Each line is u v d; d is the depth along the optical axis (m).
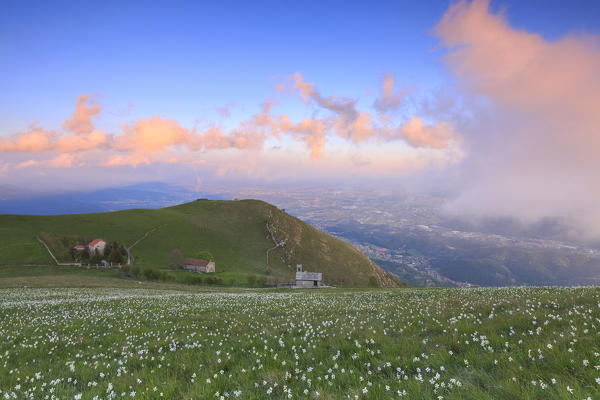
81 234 142.88
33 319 17.47
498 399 4.53
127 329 13.69
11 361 9.67
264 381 6.06
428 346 7.55
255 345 9.26
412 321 10.66
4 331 14.08
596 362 5.16
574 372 5.09
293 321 13.04
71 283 64.25
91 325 15.00
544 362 5.62
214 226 194.00
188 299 27.38
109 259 113.62
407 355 7.02
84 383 7.25
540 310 10.17
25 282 61.44
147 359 8.86
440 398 4.64
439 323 9.77
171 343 10.62
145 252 141.62
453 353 6.89
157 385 6.51
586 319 8.04
